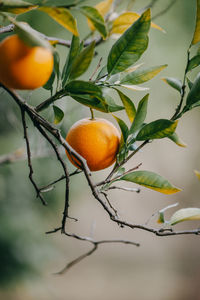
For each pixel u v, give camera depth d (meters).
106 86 1.38
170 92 7.60
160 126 1.35
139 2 6.13
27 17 4.71
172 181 11.26
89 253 1.65
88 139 1.39
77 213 14.03
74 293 10.82
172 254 11.19
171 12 6.56
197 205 10.73
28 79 1.06
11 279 5.99
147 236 14.04
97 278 11.94
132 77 1.39
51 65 1.10
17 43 1.03
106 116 6.41
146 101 1.41
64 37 5.26
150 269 12.16
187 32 6.92
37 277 6.13
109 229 14.55
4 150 4.88
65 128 3.11
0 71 1.06
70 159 1.43
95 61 4.85
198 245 10.52
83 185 6.24
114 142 1.43
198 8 1.32
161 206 13.70
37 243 6.12
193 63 1.37
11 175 5.59
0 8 1.12
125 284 11.45
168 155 11.30
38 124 1.33
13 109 3.66
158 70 1.39
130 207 14.56
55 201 6.32
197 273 10.32
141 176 1.42
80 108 2.82
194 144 10.59
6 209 5.94
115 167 1.43
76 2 1.10
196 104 1.37
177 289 10.27
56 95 1.32
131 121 1.47
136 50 1.29
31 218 6.07
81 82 1.22
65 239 12.33
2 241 5.87
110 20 1.96
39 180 5.78
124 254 13.42
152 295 10.47
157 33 6.92
